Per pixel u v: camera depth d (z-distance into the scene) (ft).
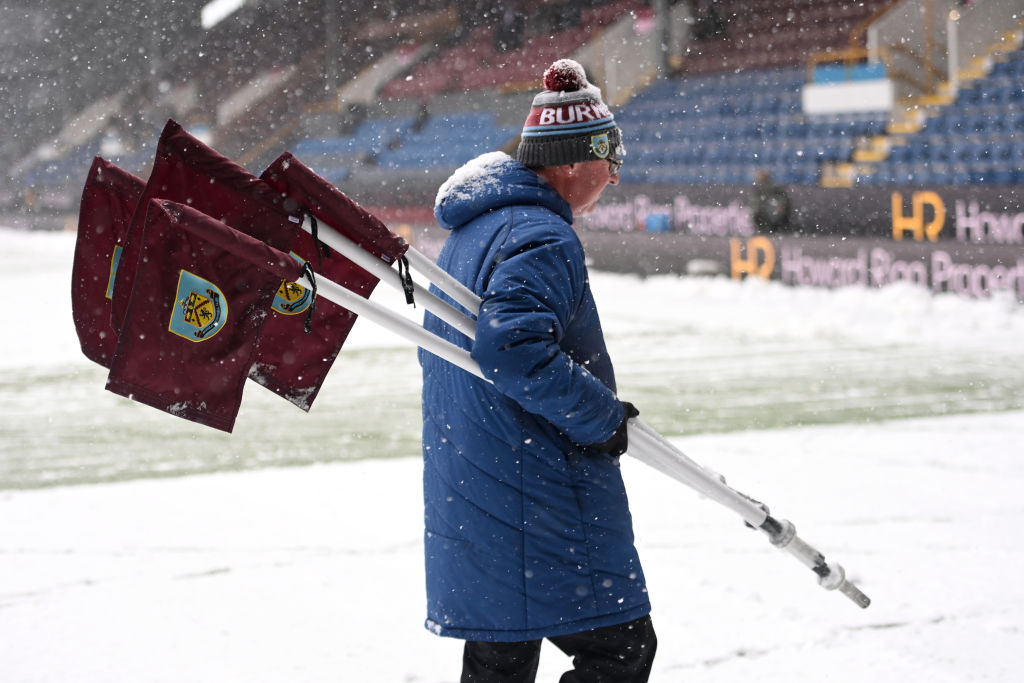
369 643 11.55
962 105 52.85
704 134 65.87
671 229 55.21
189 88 116.06
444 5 95.25
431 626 7.55
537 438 7.09
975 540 14.39
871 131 55.47
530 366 6.52
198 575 13.84
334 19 103.50
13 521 16.52
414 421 23.97
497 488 7.13
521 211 7.25
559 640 7.69
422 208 84.89
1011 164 47.01
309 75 107.45
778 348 32.35
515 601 7.11
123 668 10.99
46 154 123.85
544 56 86.12
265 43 110.01
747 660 10.75
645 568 13.62
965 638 11.10
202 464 20.29
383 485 18.33
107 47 120.26
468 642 7.74
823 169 54.65
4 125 124.98
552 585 7.10
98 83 122.52
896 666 10.46
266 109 108.68
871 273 41.29
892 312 37.32
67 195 113.39
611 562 7.25
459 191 7.58
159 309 6.34
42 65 124.36
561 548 7.13
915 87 55.83
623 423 7.05
